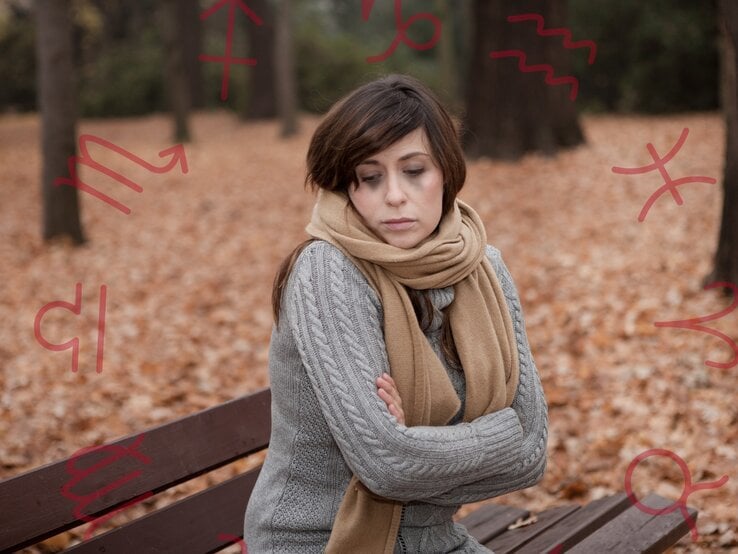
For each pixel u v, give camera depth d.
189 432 2.33
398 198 1.74
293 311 1.76
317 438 1.83
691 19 17.95
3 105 30.27
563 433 4.32
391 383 1.73
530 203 9.55
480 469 1.75
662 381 4.71
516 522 2.93
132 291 7.66
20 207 12.06
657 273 6.55
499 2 11.93
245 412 2.47
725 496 3.59
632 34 18.80
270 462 1.93
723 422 4.20
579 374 4.98
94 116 27.52
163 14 18.97
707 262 6.60
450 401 1.79
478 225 1.92
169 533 2.28
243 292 7.45
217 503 2.41
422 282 1.78
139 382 5.35
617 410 4.49
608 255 7.23
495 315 1.89
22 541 1.97
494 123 12.17
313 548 1.86
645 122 16.38
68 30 9.23
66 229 9.46
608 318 5.75
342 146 1.76
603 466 3.97
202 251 9.07
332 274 1.75
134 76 27.38
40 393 5.21
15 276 8.32
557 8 12.14
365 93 1.79
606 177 10.35
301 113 26.17
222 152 17.27
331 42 27.72
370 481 1.69
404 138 1.75
